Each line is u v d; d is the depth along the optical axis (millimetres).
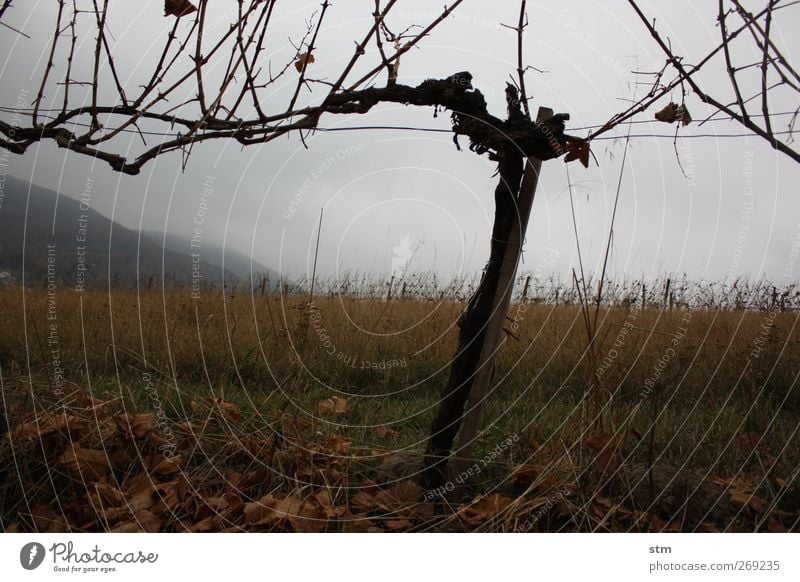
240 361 4188
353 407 3707
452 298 5312
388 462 2629
